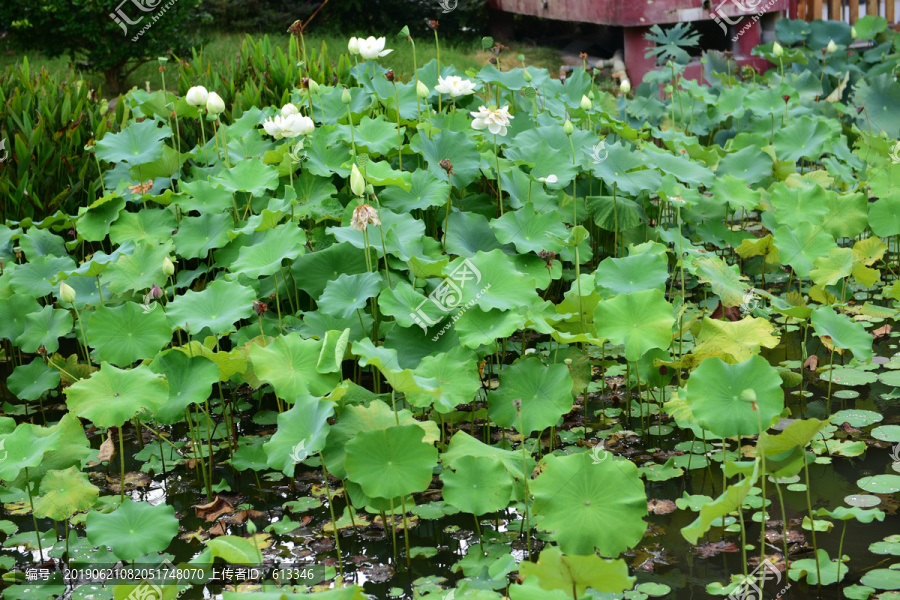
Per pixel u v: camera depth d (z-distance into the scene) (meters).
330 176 3.94
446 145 3.93
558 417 2.71
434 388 2.40
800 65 7.34
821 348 3.84
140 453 3.24
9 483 2.96
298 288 3.40
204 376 2.75
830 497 2.70
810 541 2.47
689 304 3.83
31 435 2.53
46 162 4.53
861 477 2.80
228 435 3.21
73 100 5.08
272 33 11.27
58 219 4.00
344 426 2.58
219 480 3.05
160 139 4.07
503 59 9.84
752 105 5.74
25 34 8.33
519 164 4.12
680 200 3.83
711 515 2.00
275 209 3.46
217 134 4.46
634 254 3.50
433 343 3.04
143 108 4.60
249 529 2.04
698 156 5.13
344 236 3.26
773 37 8.09
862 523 2.55
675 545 2.51
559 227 3.57
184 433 3.41
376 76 4.51
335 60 9.48
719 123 6.23
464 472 2.44
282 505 2.87
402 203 3.72
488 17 11.72
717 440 3.12
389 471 2.33
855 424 3.11
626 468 2.26
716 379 2.41
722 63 7.24
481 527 2.67
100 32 8.16
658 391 3.51
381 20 11.72
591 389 3.61
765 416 2.35
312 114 4.43
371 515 2.77
